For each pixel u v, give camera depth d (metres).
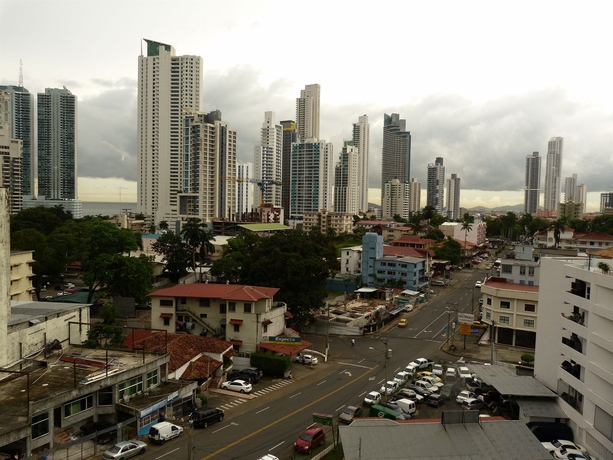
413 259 126.25
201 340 62.22
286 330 74.06
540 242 194.50
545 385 52.16
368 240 127.25
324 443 42.97
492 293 82.50
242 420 47.72
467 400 54.38
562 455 41.53
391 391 57.59
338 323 90.88
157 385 49.19
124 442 39.31
